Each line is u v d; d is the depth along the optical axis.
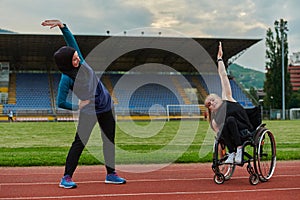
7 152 12.84
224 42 42.47
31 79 47.78
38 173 8.26
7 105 43.81
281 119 50.31
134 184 6.66
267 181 6.94
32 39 39.53
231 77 51.81
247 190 6.12
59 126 30.86
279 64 60.59
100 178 7.38
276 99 60.38
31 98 45.03
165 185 6.56
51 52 44.16
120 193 5.88
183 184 6.66
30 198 5.57
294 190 6.14
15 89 45.91
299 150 13.31
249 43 43.16
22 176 7.78
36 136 21.70
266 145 8.77
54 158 10.54
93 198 5.55
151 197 5.61
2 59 46.16
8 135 22.36
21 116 42.09
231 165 7.11
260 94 77.31
